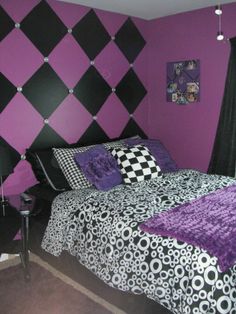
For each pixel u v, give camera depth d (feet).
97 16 11.71
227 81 11.28
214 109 11.88
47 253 9.60
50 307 7.86
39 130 10.75
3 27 9.69
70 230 8.38
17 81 10.12
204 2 10.91
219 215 7.18
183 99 12.71
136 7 11.50
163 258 6.51
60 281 8.96
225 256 5.82
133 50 12.98
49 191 9.77
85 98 11.77
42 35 10.49
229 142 11.39
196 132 12.53
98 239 7.77
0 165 8.50
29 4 10.11
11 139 10.18
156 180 9.88
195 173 10.84
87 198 8.64
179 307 6.11
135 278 6.97
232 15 11.00
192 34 12.09
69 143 11.51
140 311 7.18
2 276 9.25
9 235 9.35
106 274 7.55
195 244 6.16
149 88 13.75
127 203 8.10
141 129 13.76
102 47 12.01
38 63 10.50
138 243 6.97
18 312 7.68
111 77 12.43
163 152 11.56
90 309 7.78
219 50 11.46
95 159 9.78
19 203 9.14
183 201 8.14
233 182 9.70
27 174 10.58
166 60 13.01
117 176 9.76
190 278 5.99
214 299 5.71
